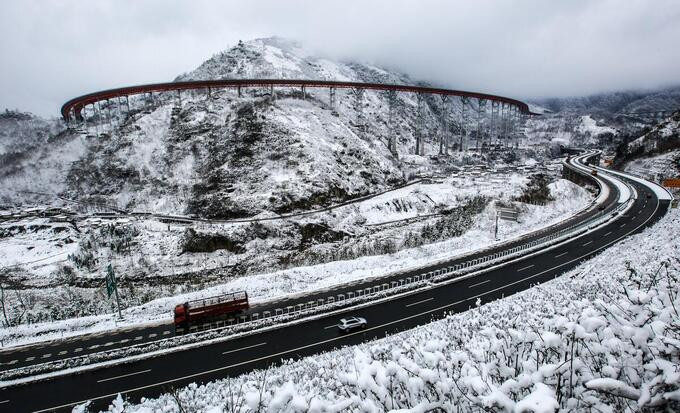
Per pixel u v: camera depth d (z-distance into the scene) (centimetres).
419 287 4522
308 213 9350
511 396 654
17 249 7862
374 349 1900
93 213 10081
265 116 12312
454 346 1747
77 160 12519
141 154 11981
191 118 12800
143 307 4491
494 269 5056
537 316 1662
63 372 2989
